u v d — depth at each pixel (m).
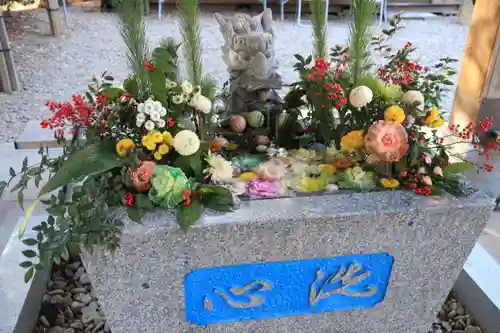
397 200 1.12
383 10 5.29
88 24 5.19
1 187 1.12
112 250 0.99
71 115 1.12
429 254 1.20
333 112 1.34
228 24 1.31
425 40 4.70
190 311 1.20
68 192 1.14
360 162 1.25
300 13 5.37
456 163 1.18
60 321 1.46
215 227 1.04
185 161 1.11
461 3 5.51
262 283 1.18
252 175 1.22
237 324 1.25
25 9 5.33
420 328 1.39
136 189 1.07
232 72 1.38
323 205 1.10
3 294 1.38
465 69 2.42
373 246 1.16
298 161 1.30
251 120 1.36
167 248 1.06
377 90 1.22
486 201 1.13
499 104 2.30
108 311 1.17
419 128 1.22
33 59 4.16
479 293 1.50
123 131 1.13
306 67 1.49
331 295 1.24
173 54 1.22
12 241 1.60
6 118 2.99
